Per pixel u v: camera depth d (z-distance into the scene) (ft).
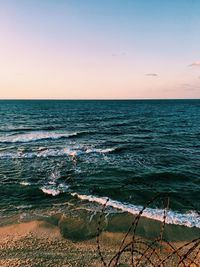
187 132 121.60
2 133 117.39
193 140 97.25
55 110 316.60
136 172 52.49
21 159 62.80
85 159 63.16
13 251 24.30
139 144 87.10
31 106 420.36
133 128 138.00
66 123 166.20
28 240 26.35
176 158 65.92
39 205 35.63
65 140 96.22
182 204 35.27
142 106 428.15
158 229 28.35
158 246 24.68
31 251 24.31
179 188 43.86
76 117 215.72
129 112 282.15
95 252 24.07
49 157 65.00
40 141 93.45
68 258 23.07
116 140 96.43
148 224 29.43
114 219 30.76
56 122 173.27
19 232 28.04
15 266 21.84
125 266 21.36
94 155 67.92
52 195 39.27
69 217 31.55
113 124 160.04
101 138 102.22
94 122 173.27
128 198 38.42
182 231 28.07
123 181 46.65
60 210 33.76
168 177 49.88
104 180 47.09
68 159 62.95
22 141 92.48
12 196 39.06
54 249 24.68
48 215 32.27
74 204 35.76
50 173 51.24
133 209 33.37
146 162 61.16
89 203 35.91
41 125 153.79
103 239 26.55
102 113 266.77
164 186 44.88
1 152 71.15
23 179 47.29
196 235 27.35
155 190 41.81
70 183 45.32
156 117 215.10
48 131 125.59
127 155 68.74
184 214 32.14
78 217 31.50
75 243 25.89
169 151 75.10
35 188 42.19
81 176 49.39
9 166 56.39
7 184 44.37
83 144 86.58
